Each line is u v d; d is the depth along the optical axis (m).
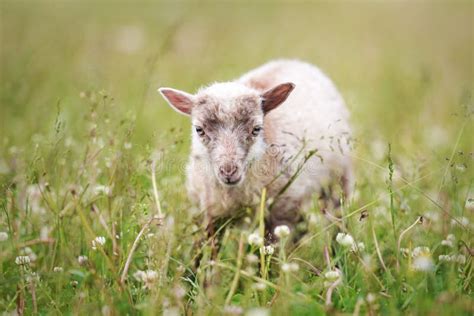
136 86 13.12
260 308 5.94
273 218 8.29
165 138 9.55
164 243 6.89
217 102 7.88
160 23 22.39
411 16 25.84
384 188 8.82
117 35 20.11
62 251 7.14
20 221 7.87
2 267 7.07
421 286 6.13
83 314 6.08
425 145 10.66
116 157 7.76
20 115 11.80
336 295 6.45
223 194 8.05
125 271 6.47
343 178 9.25
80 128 10.52
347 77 14.84
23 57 14.89
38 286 6.72
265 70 9.45
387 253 7.33
